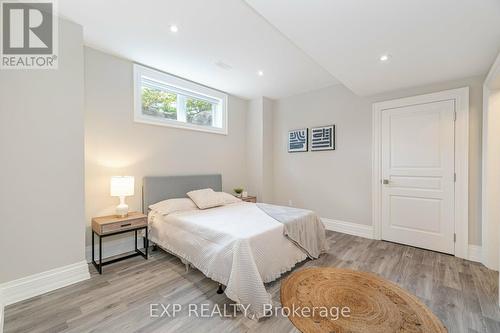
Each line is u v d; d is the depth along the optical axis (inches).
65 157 83.5
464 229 107.5
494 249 96.3
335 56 91.0
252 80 143.0
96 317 65.9
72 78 85.0
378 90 128.3
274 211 113.4
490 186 97.4
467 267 98.2
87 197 103.5
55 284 80.4
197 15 80.4
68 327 61.9
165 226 105.3
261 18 82.0
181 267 98.1
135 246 112.6
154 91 131.3
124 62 114.9
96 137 106.1
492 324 63.4
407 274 92.0
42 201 78.7
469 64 95.8
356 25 71.3
